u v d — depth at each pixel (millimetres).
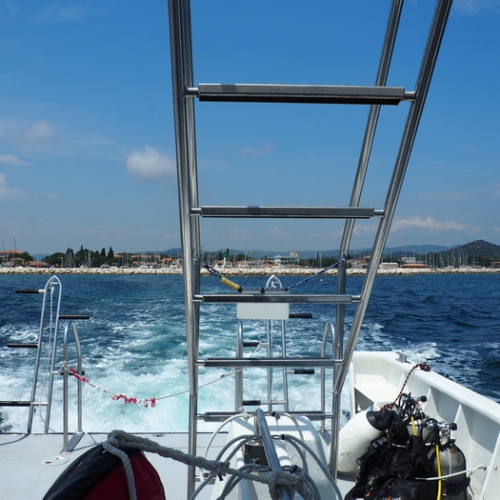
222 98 1419
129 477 1101
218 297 1916
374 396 3777
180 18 1297
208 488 2939
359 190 2088
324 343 3246
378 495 2562
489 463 2797
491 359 10672
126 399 3578
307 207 1702
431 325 16859
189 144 1857
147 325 13664
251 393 6707
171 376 7848
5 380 7641
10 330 13758
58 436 3688
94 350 10094
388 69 1844
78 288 32094
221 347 10117
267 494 2012
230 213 1687
